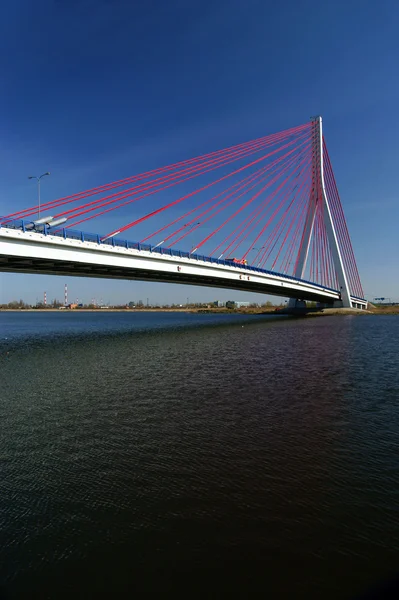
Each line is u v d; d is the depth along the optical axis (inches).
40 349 1286.9
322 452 397.1
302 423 488.4
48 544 257.9
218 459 381.1
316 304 4687.5
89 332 2070.6
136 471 357.7
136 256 1640.0
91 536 265.0
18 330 2308.1
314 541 255.3
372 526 270.4
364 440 430.3
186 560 240.4
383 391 657.0
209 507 296.0
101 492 321.1
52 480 343.0
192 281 2440.9
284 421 496.4
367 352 1163.3
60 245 1315.2
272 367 898.7
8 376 812.6
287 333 1881.2
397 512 287.3
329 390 665.0
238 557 241.6
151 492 319.6
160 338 1665.8
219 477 343.3
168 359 1035.9
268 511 289.6
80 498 312.5
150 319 4015.8
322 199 3555.6
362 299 4948.3
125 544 256.2
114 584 223.1
